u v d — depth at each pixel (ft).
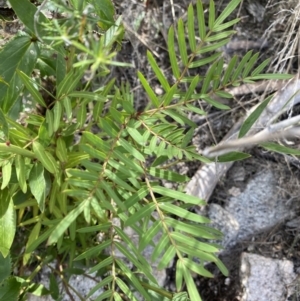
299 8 1.57
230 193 1.78
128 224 0.95
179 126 1.79
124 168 0.97
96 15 1.08
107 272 1.61
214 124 1.81
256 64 1.81
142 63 1.81
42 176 1.10
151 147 1.01
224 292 1.70
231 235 1.73
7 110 1.07
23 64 1.07
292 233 1.74
